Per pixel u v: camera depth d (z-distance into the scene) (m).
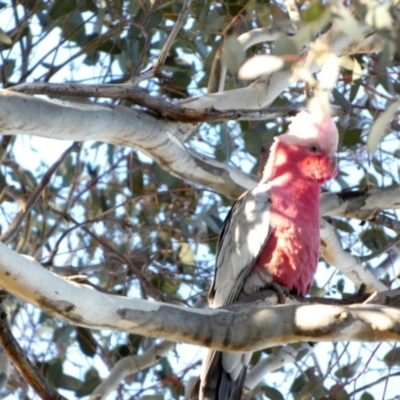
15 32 10.15
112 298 6.47
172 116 8.20
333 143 9.50
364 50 8.87
